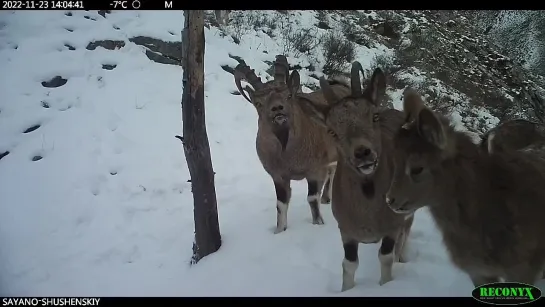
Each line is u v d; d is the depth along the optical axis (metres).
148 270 2.83
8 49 4.99
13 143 4.01
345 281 2.14
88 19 5.54
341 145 1.91
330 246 2.61
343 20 7.32
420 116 1.51
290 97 2.78
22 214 3.38
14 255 3.04
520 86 7.89
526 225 1.61
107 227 3.29
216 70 5.30
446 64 7.36
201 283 2.47
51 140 4.05
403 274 2.20
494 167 1.63
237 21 6.43
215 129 4.48
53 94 4.54
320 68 6.10
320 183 3.03
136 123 4.35
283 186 2.95
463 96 6.85
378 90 1.92
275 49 6.05
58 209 3.43
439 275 2.14
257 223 3.11
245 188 3.73
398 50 7.19
